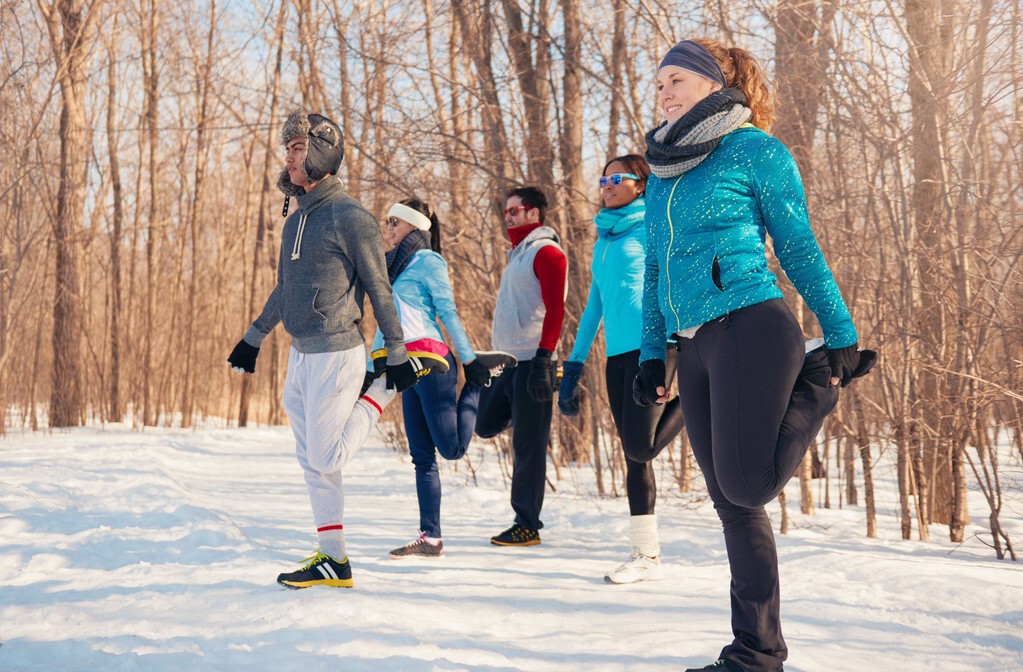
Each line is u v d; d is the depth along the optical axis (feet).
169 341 53.72
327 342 10.88
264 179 60.90
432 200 27.45
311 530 16.14
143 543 13.44
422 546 13.66
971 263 15.53
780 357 7.25
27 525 14.82
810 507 18.84
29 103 37.42
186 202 62.18
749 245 7.47
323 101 31.63
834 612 10.02
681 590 11.34
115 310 53.11
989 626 9.50
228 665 7.73
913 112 15.60
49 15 43.91
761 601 7.36
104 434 42.55
